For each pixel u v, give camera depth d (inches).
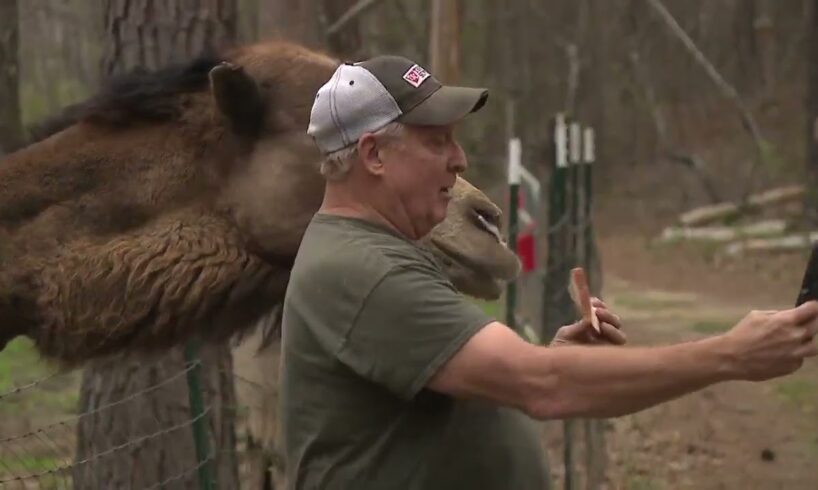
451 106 184.7
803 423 658.2
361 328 178.7
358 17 718.5
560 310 496.4
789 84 2106.3
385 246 182.9
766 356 167.3
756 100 2084.2
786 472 584.4
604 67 2128.4
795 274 1163.9
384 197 187.5
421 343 176.4
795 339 167.2
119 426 386.0
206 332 262.8
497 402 175.8
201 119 261.0
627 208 1768.0
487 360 173.6
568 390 171.5
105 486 387.9
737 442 625.9
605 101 2106.3
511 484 190.5
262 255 259.9
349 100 185.0
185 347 286.5
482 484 187.3
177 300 255.3
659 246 1384.1
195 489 386.0
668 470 581.3
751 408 685.9
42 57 1833.2
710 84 2130.9
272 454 366.0
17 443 501.4
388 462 183.6
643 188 1852.9
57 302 253.9
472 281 248.7
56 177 257.8
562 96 2081.7
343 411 183.8
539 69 2105.1
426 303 177.2
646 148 2025.1
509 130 1729.8
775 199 1488.7
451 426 185.3
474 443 186.5
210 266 256.1
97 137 262.7
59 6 1820.9
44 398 620.7
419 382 176.4
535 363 172.2
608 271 1250.6
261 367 363.3
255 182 257.1
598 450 516.1
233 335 270.2
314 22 605.6
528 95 2070.6
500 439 189.6
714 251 1314.0
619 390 170.6
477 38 2097.7
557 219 500.4
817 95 1355.8
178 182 259.0
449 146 190.5
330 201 191.8
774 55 2156.7
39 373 657.6
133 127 263.3
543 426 562.6
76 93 1807.3
